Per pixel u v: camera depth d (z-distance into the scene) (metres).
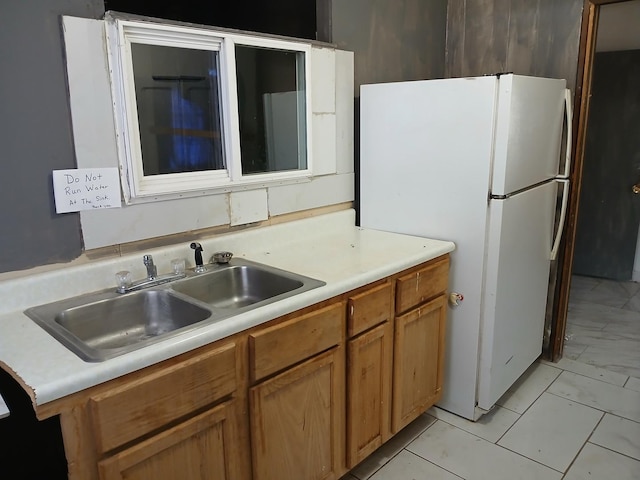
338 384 1.75
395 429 2.08
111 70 1.55
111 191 1.61
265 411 1.50
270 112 2.07
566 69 2.65
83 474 1.13
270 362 1.48
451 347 2.33
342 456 1.84
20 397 1.35
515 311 2.39
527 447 2.15
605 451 2.12
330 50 2.25
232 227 2.00
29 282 1.48
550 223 2.63
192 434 1.31
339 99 2.35
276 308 1.47
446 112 2.13
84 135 1.53
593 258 4.41
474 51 2.96
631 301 3.88
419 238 2.29
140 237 1.72
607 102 4.06
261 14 2.52
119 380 1.15
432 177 2.23
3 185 1.41
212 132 1.90
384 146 2.36
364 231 2.45
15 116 1.40
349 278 1.73
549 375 2.78
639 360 2.94
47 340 1.26
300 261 1.94
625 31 3.78
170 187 1.75
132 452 1.19
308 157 2.23
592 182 4.27
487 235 2.13
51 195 1.50
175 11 2.41
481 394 2.30
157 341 1.24
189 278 1.74
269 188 2.12
